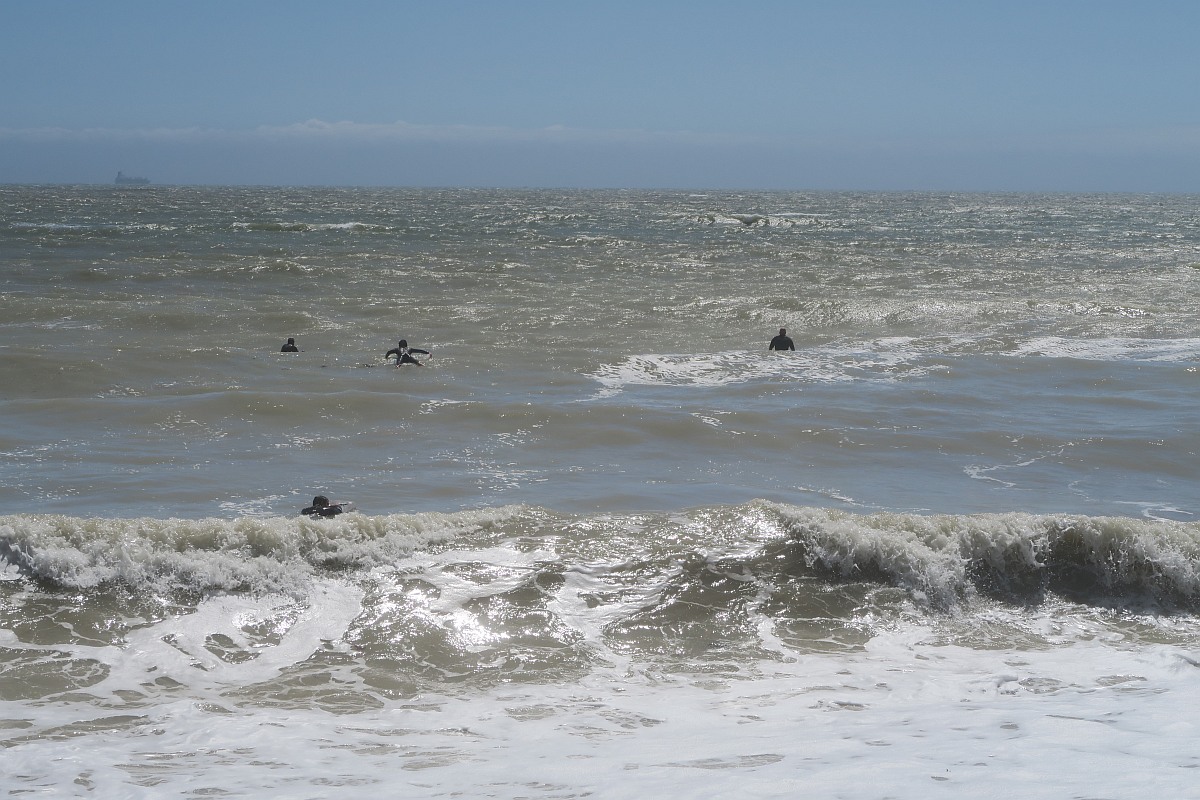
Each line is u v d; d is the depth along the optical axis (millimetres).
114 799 9688
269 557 15797
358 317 45750
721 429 27812
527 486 22328
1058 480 24234
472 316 46719
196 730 11805
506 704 12844
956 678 13773
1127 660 14461
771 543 17328
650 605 15609
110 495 20750
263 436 26156
